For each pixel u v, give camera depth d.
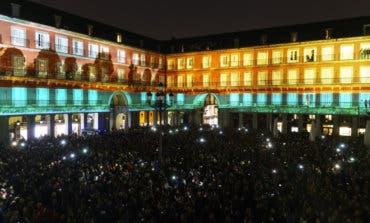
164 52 65.94
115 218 15.30
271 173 22.66
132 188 18.25
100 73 51.56
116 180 19.58
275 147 31.62
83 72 48.66
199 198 17.02
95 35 51.19
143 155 28.09
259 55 57.38
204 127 51.50
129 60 57.47
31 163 23.09
